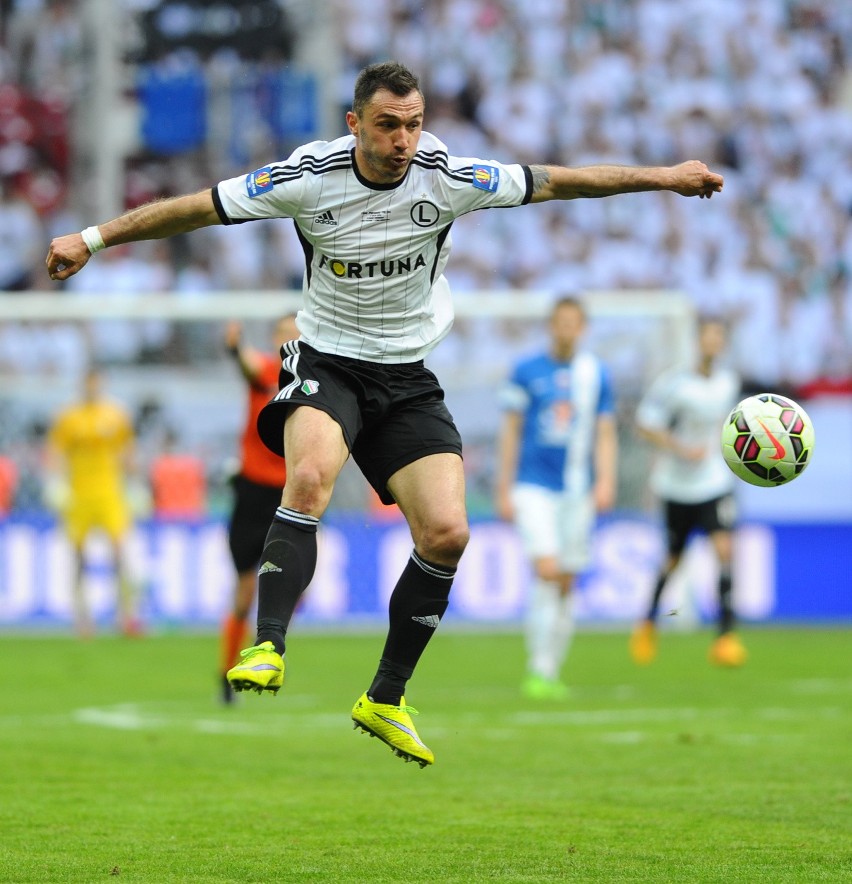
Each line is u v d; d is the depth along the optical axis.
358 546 58.53
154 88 66.25
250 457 33.25
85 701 35.06
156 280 73.69
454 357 61.00
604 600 59.59
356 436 18.23
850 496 60.66
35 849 17.31
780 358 74.19
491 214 76.69
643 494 60.53
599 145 80.44
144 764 24.67
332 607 58.31
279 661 16.55
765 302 75.56
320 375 18.17
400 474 18.22
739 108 81.50
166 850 17.30
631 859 16.70
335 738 28.28
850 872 15.94
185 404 60.16
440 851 17.25
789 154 80.75
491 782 22.81
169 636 55.41
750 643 53.09
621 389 60.91
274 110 66.06
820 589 60.59
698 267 76.56
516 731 29.39
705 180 18.09
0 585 57.53
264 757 25.64
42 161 77.00
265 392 32.97
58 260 17.38
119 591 54.78
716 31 83.06
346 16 79.94
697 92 81.62
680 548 44.03
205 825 19.03
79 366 60.31
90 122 73.06
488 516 59.38
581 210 77.00
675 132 80.62
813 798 21.06
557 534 38.00
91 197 73.06
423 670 43.88
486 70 81.44
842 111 82.31
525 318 61.12
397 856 16.92
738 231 77.69
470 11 81.69
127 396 60.25
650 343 61.00
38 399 60.31
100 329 60.44
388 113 16.94
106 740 27.73
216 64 69.69
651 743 27.42
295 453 17.56
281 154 66.56
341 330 18.36
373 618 58.44
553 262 76.12
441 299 18.98
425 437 18.28
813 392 62.59
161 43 69.75
